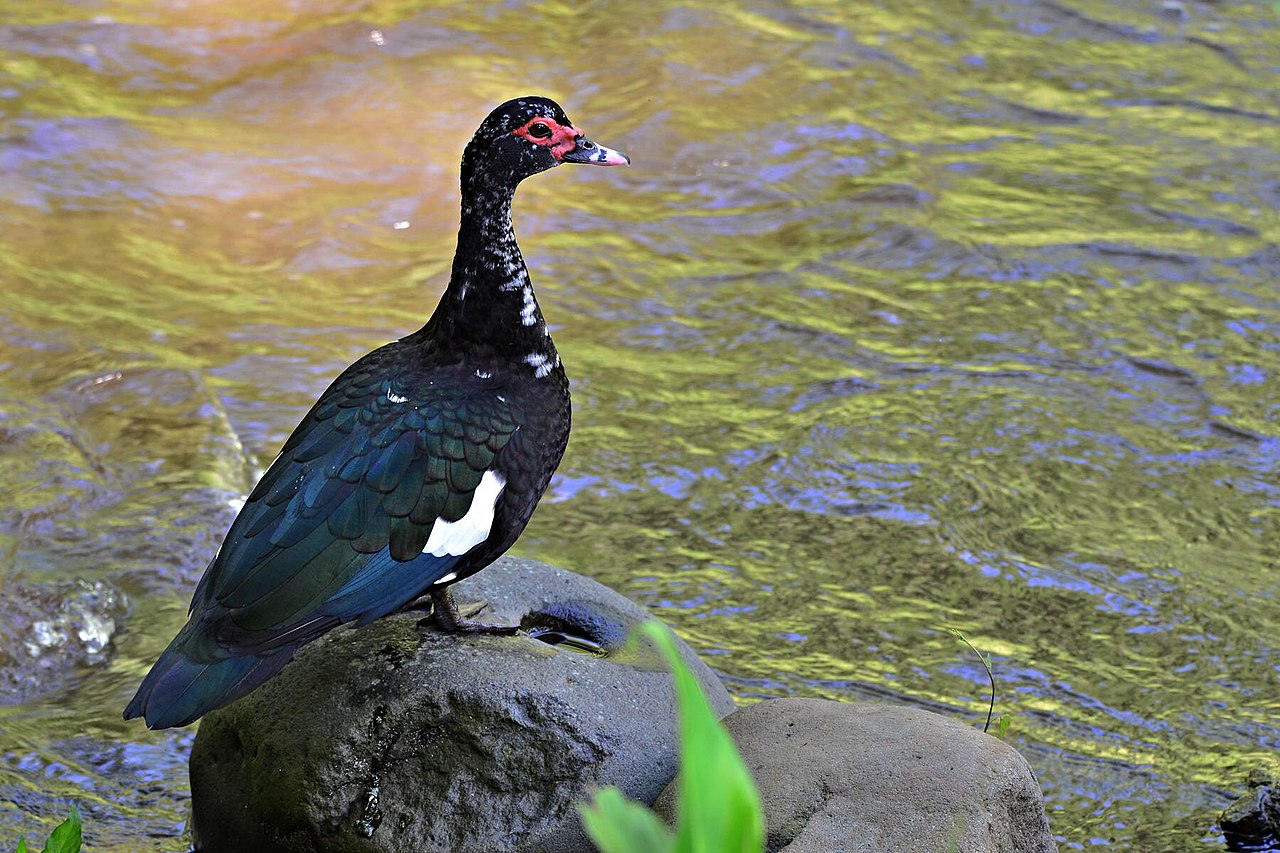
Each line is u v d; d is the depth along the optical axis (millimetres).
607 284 14961
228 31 19109
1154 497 11984
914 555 11266
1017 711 9633
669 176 16875
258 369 13328
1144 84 19266
